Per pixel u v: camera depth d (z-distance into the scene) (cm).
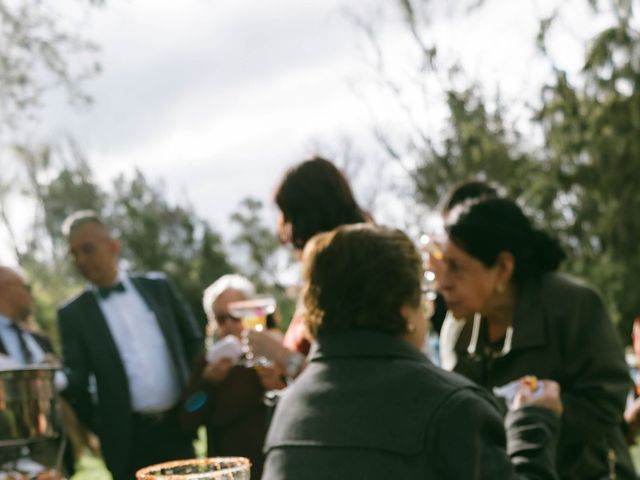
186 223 3578
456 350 300
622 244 1346
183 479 142
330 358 206
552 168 1372
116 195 3600
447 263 281
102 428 494
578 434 266
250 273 3472
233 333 452
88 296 512
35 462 201
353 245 208
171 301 531
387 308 205
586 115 1338
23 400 200
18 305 509
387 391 194
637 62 1307
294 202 331
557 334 274
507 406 232
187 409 427
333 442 193
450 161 1880
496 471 186
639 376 382
